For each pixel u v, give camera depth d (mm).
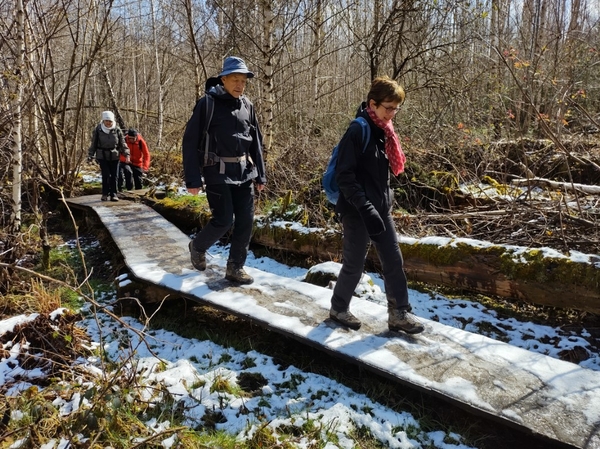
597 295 3572
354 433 2584
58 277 5477
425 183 6469
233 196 3955
